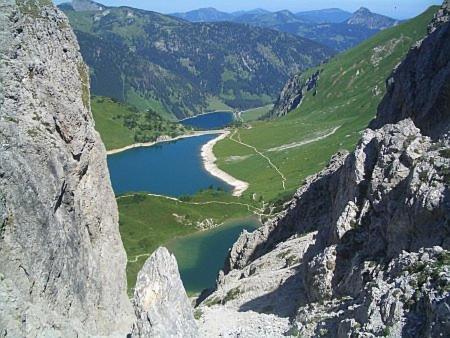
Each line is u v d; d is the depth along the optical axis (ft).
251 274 256.32
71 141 147.23
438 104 214.69
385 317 102.63
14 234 108.06
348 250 157.99
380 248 144.97
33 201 115.65
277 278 213.05
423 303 98.58
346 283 146.82
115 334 139.23
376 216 155.53
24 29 146.92
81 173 151.84
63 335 106.83
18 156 117.19
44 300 112.27
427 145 153.99
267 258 258.57
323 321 129.49
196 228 611.88
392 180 153.17
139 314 115.24
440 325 89.56
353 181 171.83
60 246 123.34
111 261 159.43
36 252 112.68
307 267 172.86
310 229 279.69
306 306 152.56
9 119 124.47
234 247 336.90
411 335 95.55
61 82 154.71
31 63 141.28
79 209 144.87
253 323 165.99
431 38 256.11
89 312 133.39
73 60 170.81
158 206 650.02
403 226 133.80
